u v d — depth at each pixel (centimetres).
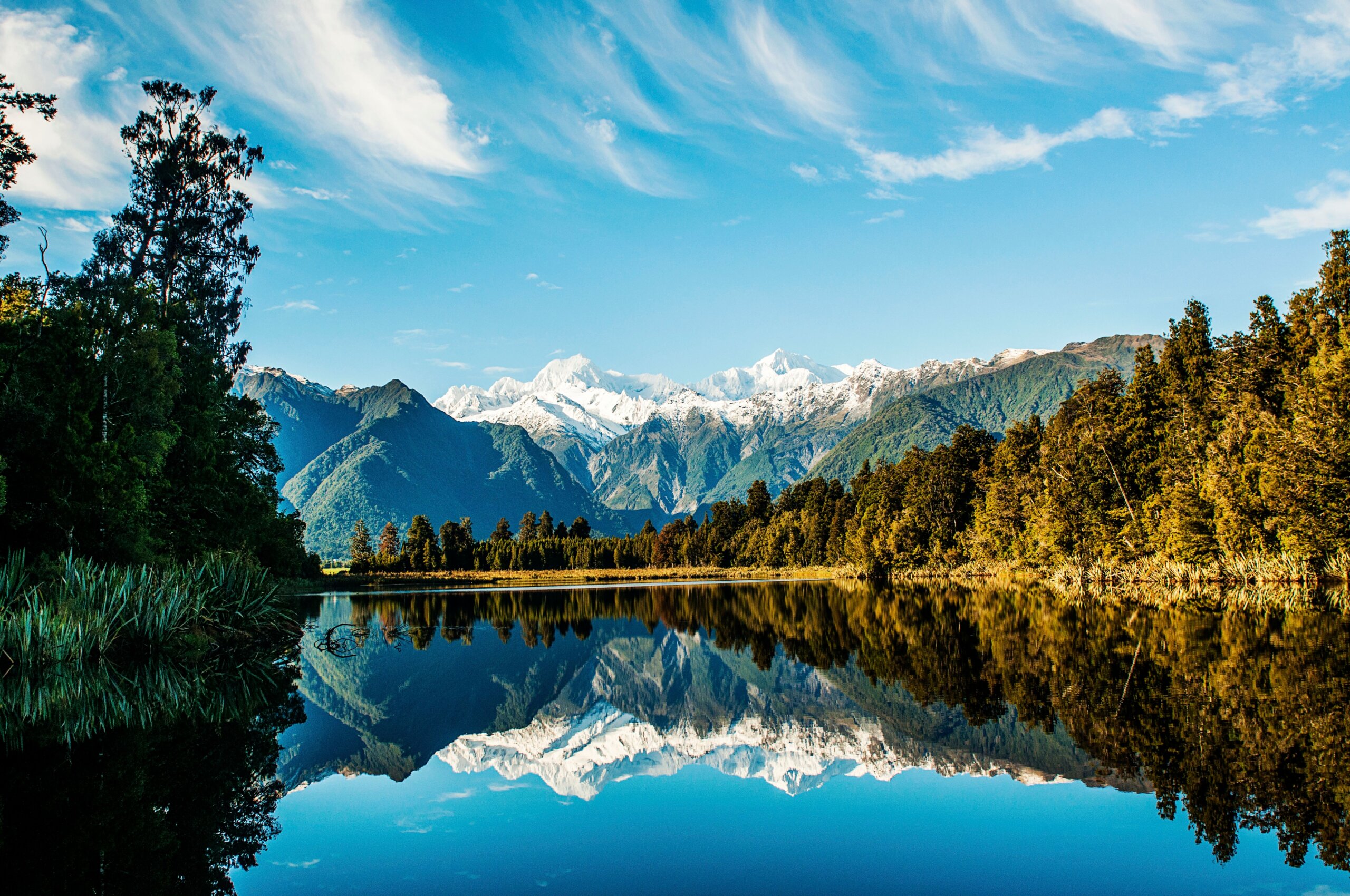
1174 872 1133
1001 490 7906
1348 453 4250
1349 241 4781
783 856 1230
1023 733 1905
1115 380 7075
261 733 2116
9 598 2655
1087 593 5844
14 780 1527
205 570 3378
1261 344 5316
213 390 4597
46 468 3197
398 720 2416
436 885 1127
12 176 3400
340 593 10588
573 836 1334
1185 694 2177
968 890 1088
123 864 1178
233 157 5119
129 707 2189
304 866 1198
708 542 16912
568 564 17875
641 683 3111
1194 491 5366
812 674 3050
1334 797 1387
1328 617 3631
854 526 11238
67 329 3500
